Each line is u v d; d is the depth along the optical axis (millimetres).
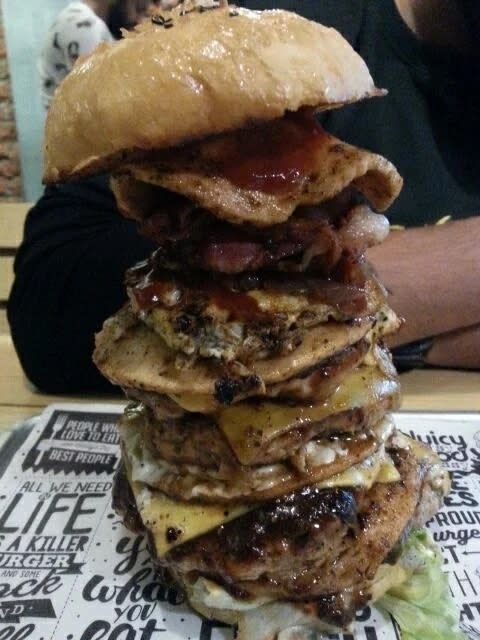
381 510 217
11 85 777
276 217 169
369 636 214
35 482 285
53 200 420
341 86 172
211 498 207
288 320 188
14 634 211
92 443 309
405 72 474
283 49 165
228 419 201
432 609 218
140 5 624
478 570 236
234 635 213
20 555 246
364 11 490
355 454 213
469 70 464
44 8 733
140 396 214
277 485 203
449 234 417
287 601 214
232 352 186
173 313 193
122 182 193
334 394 211
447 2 455
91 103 167
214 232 184
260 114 162
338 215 195
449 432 312
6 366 412
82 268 375
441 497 258
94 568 240
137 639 210
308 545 200
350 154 183
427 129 466
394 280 383
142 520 220
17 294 387
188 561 208
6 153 814
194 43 163
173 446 211
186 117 160
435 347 391
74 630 213
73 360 361
